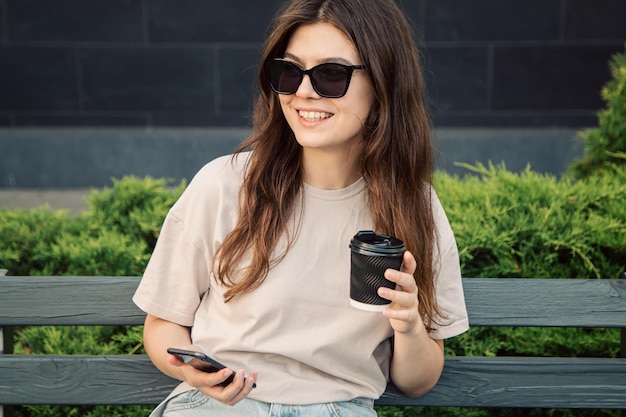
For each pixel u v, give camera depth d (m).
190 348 1.85
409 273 1.78
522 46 6.45
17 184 6.46
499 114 6.55
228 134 6.47
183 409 2.02
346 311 2.00
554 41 6.44
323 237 2.00
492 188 2.97
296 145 2.03
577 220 2.70
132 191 3.06
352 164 2.03
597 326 2.29
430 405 2.30
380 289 1.76
